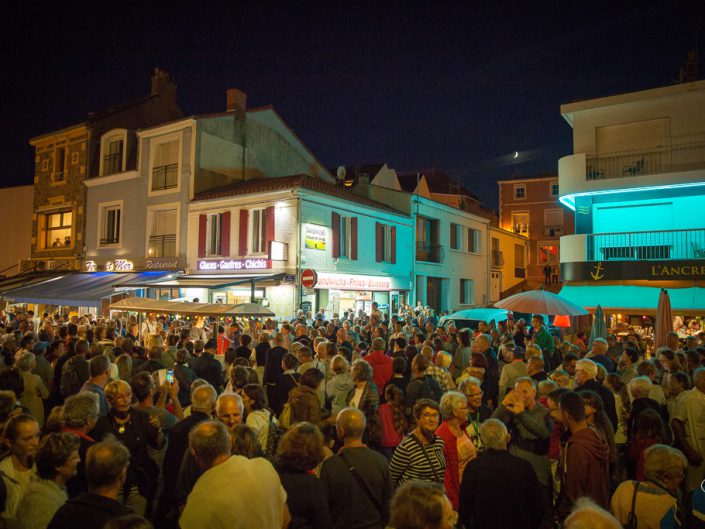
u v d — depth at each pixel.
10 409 4.20
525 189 41.91
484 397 8.07
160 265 21.89
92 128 25.14
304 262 18.59
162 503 4.46
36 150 27.52
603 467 3.94
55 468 3.09
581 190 18.17
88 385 5.52
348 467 3.49
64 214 26.56
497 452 3.68
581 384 5.77
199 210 21.00
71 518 2.62
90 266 24.36
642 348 11.02
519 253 39.72
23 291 21.11
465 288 30.92
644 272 16.50
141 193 22.97
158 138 22.66
